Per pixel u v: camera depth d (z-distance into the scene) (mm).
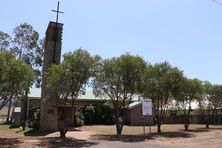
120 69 27688
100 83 27766
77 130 32062
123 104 28672
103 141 22172
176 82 32219
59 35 32062
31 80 22984
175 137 26641
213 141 23312
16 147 18391
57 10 32281
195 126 47281
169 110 40125
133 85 28172
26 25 56094
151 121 45000
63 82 23531
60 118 24922
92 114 42531
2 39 53031
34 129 32594
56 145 19406
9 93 22062
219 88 46000
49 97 25547
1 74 21000
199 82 39156
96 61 25078
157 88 31281
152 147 18828
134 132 31938
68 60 23734
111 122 42719
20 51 55312
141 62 28453
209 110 46844
